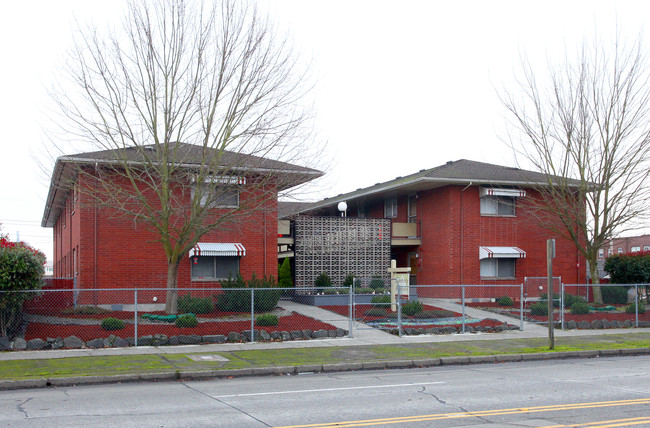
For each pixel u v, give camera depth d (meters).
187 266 23.72
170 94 18.81
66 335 16.28
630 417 8.48
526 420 8.29
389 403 9.57
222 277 24.23
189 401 9.75
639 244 56.12
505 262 29.59
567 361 15.48
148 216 20.44
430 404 9.48
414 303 22.83
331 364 13.70
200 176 19.14
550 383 11.68
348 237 28.31
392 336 18.84
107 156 19.78
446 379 12.27
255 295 21.48
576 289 30.23
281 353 15.22
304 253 27.41
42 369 12.35
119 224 22.88
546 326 21.98
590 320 22.97
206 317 19.98
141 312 20.58
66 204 29.48
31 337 15.92
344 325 20.25
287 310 23.00
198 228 19.56
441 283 29.16
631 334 20.53
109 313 20.12
